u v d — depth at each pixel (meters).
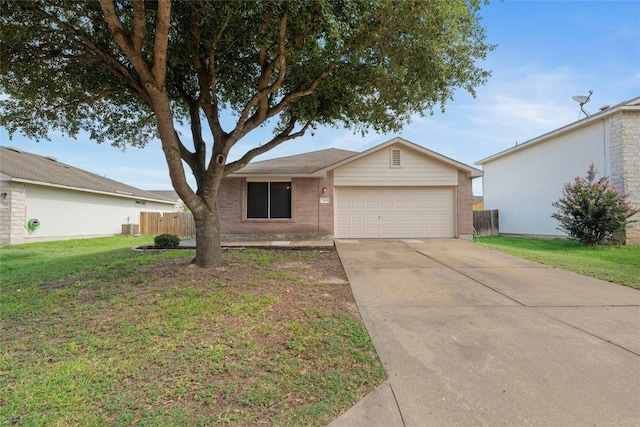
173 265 7.23
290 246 10.93
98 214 19.47
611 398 2.71
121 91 7.37
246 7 4.91
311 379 2.98
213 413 2.49
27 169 15.70
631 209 11.33
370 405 2.63
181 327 4.01
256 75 7.97
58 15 5.95
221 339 3.73
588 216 11.59
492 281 6.55
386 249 10.51
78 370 3.04
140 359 3.27
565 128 14.23
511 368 3.20
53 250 12.08
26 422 2.36
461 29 6.38
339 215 13.39
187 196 6.39
